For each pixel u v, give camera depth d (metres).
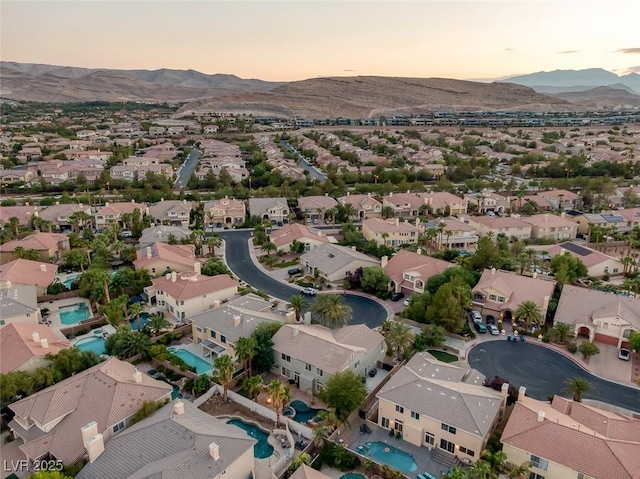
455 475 43.44
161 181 180.62
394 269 99.31
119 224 132.50
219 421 51.94
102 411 51.78
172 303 83.62
